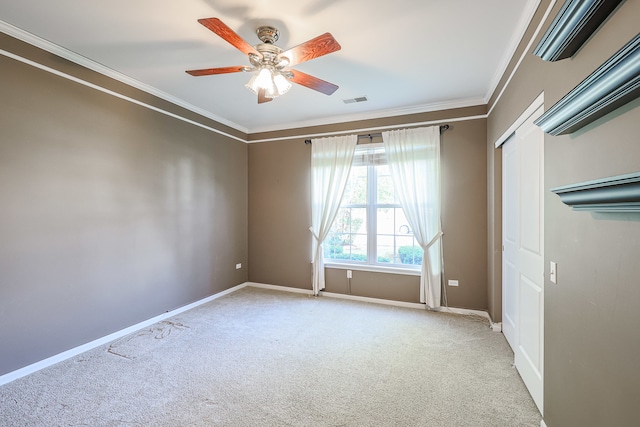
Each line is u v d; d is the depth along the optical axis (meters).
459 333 3.03
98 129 2.76
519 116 2.21
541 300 1.88
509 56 2.44
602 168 1.13
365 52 2.48
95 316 2.74
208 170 4.08
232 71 2.16
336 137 4.18
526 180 2.17
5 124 2.17
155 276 3.33
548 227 1.64
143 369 2.36
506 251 2.83
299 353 2.63
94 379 2.22
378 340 2.89
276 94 2.23
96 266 2.75
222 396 2.03
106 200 2.83
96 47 2.43
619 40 1.01
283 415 1.84
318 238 4.29
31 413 1.85
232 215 4.54
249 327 3.20
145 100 3.20
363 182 4.21
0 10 1.96
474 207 3.54
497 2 1.88
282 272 4.65
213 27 1.67
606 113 1.09
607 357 1.11
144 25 2.14
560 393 1.50
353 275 4.19
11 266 2.20
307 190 4.46
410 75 2.89
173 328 3.17
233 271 4.57
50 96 2.42
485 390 2.09
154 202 3.31
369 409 1.90
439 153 3.63
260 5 1.92
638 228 0.95
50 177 2.42
